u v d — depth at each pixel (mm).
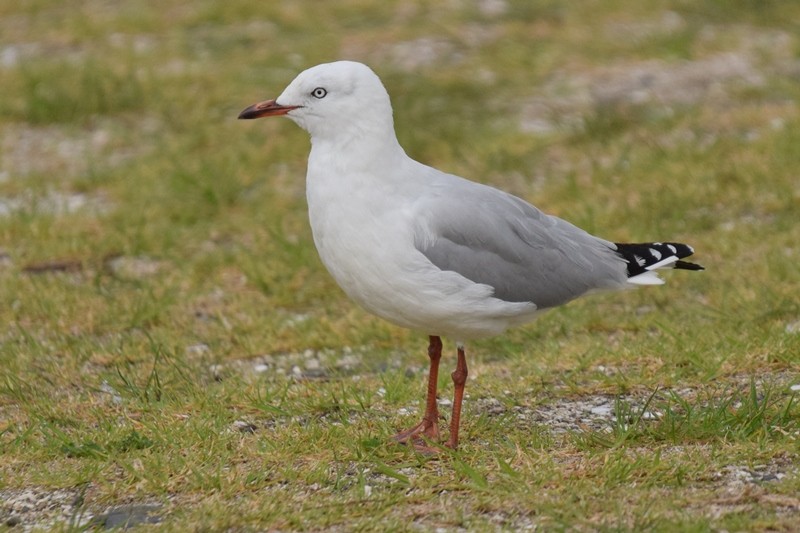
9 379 11062
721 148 16922
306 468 8844
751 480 8273
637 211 15211
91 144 18891
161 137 18969
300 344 12258
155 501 8492
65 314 12906
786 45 21594
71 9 25109
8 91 20609
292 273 14062
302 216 16125
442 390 10648
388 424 9742
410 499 8227
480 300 8977
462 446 9242
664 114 18812
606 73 20953
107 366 11641
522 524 7770
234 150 18266
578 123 18828
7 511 8438
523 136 18359
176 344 12070
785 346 10750
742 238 14086
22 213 15781
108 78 20734
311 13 24312
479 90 20469
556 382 10656
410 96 20062
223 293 13797
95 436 9586
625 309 12680
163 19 24391
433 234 8859
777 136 17000
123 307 13086
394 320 9227
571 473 8469
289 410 10172
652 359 10867
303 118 9062
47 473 8898
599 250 9766
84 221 15828
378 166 8867
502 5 24516
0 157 18422
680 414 9602
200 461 9008
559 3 24391
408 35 23094
